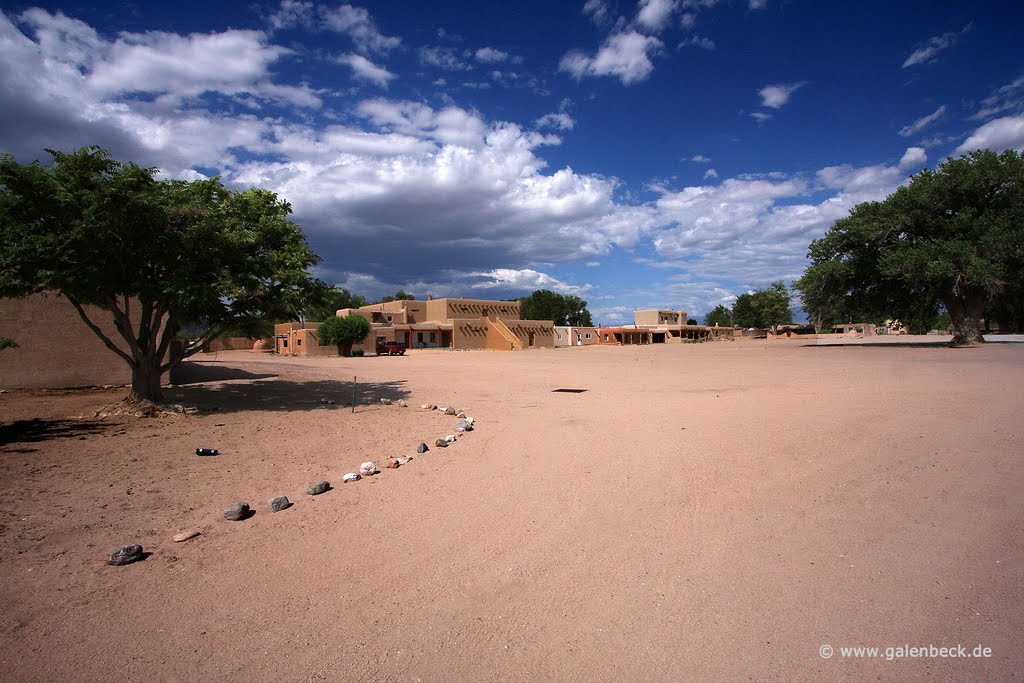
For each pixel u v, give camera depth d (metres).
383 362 34.47
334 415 12.09
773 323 108.44
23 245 9.96
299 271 13.16
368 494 6.09
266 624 3.45
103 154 10.86
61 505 5.75
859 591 3.68
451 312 66.19
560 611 3.55
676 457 7.48
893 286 38.09
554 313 97.44
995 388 13.27
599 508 5.49
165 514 5.48
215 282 11.82
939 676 2.80
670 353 43.75
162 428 10.47
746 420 10.27
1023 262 30.83
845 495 5.61
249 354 55.25
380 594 3.82
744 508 5.36
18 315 15.70
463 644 3.19
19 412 12.21
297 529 5.05
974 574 3.87
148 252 11.21
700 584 3.86
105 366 16.73
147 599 3.78
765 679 2.81
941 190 33.84
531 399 14.61
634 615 3.48
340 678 2.89
